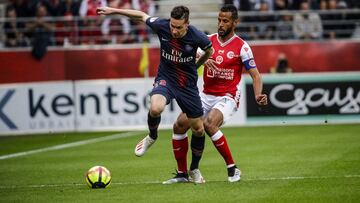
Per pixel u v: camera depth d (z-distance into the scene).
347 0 73.81
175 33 29.75
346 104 62.38
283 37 72.06
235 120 62.78
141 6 73.12
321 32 71.19
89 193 30.05
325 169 36.19
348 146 46.09
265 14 70.00
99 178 31.42
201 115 31.50
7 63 69.31
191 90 31.16
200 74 60.03
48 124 62.25
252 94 62.59
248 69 32.69
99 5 72.38
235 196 28.31
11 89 61.97
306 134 54.41
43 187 32.78
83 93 62.38
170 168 38.56
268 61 68.56
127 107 62.38
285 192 29.11
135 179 34.72
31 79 69.38
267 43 68.44
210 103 33.44
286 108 62.38
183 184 31.91
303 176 33.91
